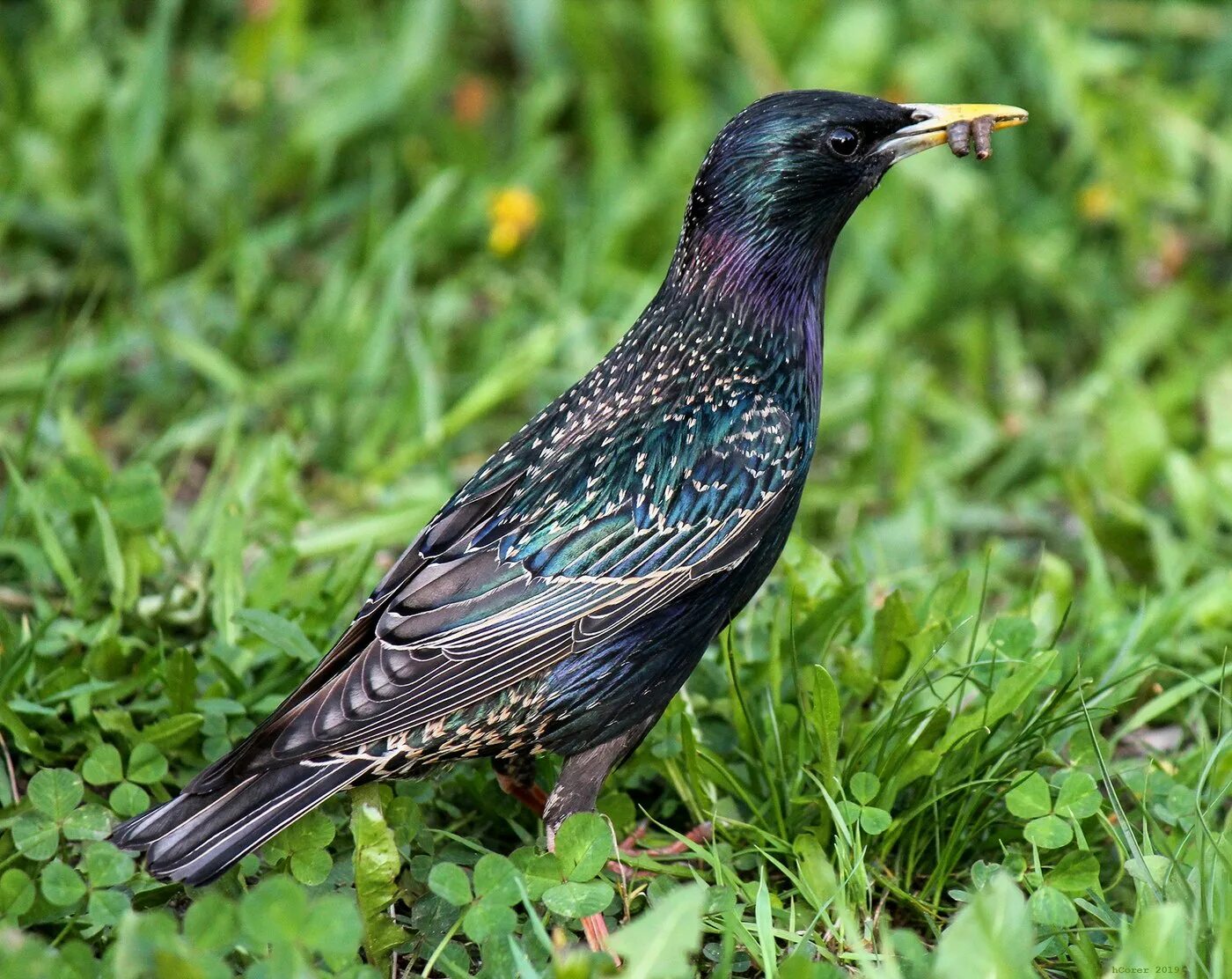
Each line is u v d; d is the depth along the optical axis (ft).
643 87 49.62
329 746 23.75
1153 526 36.19
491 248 44.55
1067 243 46.73
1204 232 48.34
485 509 25.86
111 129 43.29
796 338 27.78
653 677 26.11
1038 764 27.53
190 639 30.86
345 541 34.94
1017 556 38.09
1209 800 27.89
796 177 27.25
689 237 27.99
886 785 26.58
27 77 47.11
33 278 42.22
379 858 23.49
